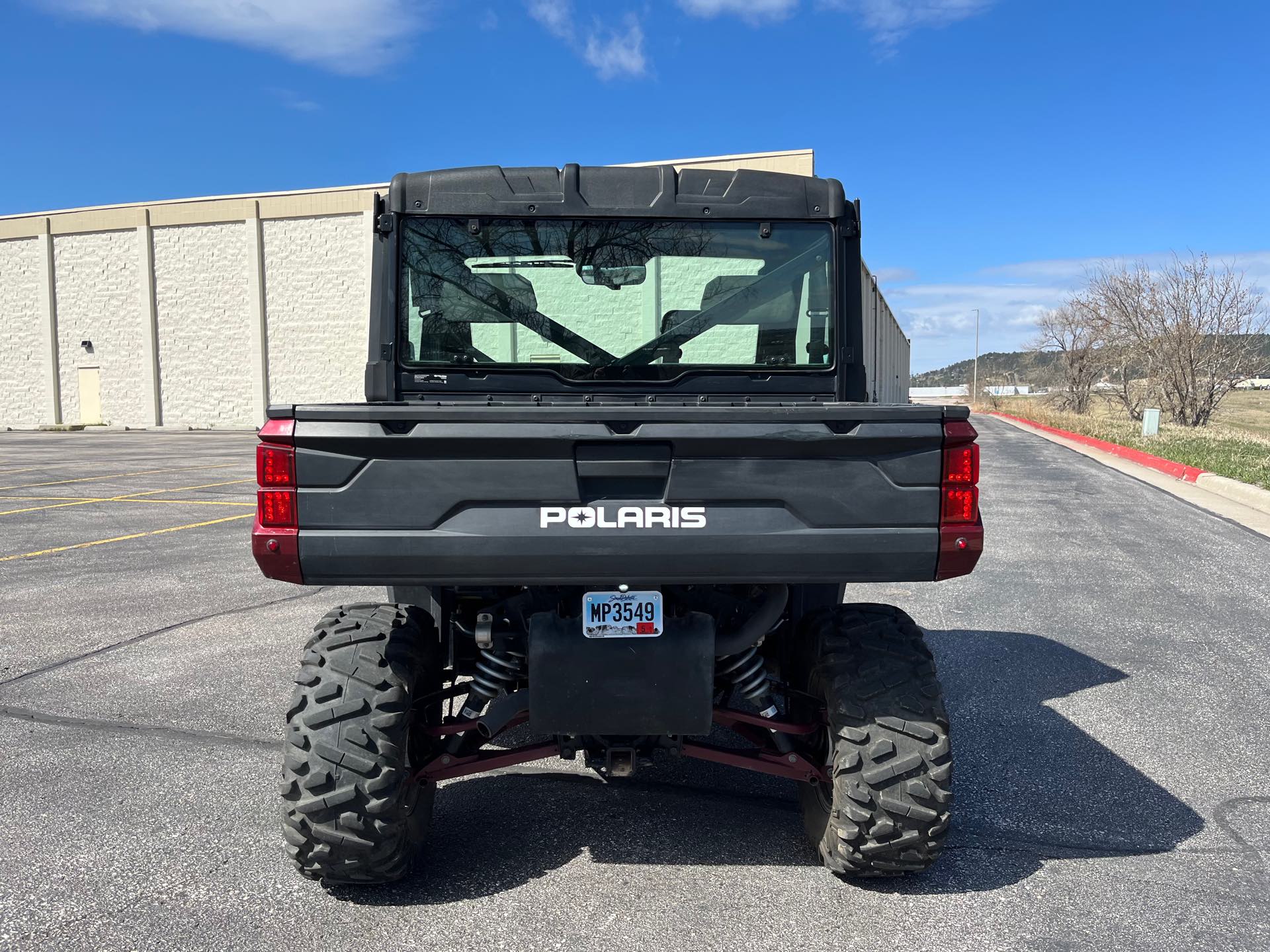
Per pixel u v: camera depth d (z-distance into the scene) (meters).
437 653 3.46
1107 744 4.67
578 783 4.22
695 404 3.65
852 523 2.91
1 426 39.91
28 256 38.69
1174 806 3.97
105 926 3.05
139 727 4.93
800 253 3.64
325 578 2.89
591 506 2.87
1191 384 32.97
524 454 2.85
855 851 3.11
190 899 3.22
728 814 3.90
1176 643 6.49
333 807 2.97
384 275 3.63
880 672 3.14
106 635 6.71
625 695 3.02
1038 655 6.21
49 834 3.72
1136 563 9.23
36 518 12.44
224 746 4.67
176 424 37.56
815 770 3.32
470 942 2.95
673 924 3.05
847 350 3.69
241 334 36.44
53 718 5.06
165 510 13.30
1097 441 25.16
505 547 2.86
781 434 2.85
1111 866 3.45
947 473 2.92
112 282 37.69
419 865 3.46
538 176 3.58
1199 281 32.41
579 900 3.20
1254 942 2.95
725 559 2.89
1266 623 7.00
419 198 3.56
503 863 3.47
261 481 2.87
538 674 3.02
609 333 3.62
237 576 8.73
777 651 4.04
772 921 3.07
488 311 3.61
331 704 3.04
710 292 3.63
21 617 7.21
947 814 3.07
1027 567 9.06
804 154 27.19
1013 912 3.13
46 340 38.78
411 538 2.85
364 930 3.02
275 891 3.27
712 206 3.59
